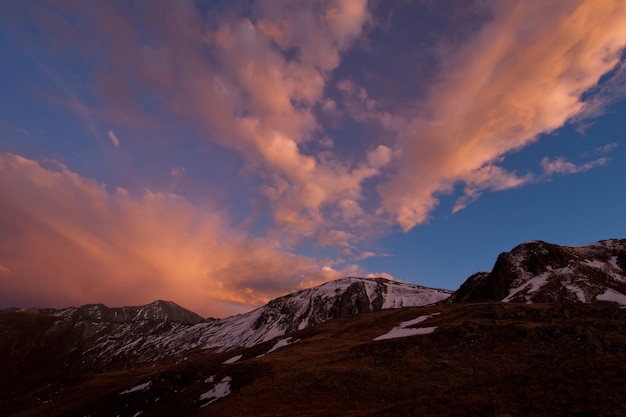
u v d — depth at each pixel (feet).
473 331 190.19
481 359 159.02
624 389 75.61
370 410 103.76
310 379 155.43
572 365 102.78
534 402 78.43
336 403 128.77
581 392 79.10
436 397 96.07
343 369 162.30
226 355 341.41
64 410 259.60
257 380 168.35
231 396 157.38
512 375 106.01
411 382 140.36
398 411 91.20
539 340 172.04
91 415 217.97
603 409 67.97
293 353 219.20
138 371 443.32
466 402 84.74
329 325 332.60
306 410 124.77
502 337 180.65
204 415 135.33
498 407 78.84
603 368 92.99
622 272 335.67
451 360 161.38
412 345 185.47
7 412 345.92
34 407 346.13
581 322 191.72
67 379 414.21
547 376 95.96
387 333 242.37
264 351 312.29
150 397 205.16
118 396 234.38
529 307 234.58
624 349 154.81
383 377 148.97
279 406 132.77
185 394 190.19
